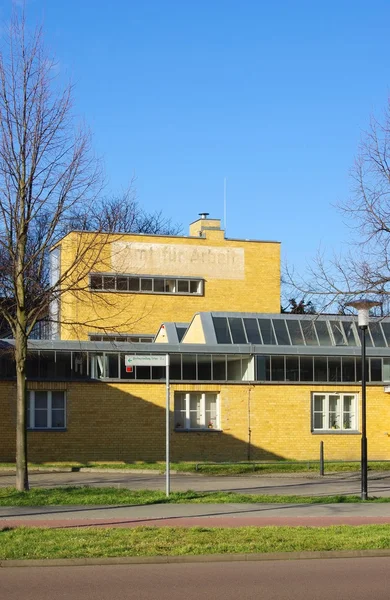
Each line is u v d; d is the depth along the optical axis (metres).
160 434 33.16
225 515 17.73
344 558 13.68
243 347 34.69
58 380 32.09
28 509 18.38
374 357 36.34
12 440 31.14
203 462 31.98
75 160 21.08
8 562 12.70
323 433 35.12
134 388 33.03
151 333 50.62
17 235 20.55
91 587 11.23
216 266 53.28
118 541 13.96
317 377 35.53
